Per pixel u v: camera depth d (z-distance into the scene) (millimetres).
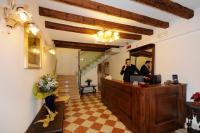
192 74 2770
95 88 8250
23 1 1629
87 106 4676
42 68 3094
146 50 4328
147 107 2355
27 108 1866
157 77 3096
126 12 2697
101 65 8586
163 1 2250
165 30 3480
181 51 3037
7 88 1287
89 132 2705
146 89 2352
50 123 1927
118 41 5391
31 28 1773
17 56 1545
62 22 3436
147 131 2350
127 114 2902
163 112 2543
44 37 3438
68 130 2795
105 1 2342
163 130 2527
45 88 2203
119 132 2693
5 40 1260
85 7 2285
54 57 6312
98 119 3410
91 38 5039
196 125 2660
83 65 9086
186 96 2863
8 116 1297
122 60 6293
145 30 3871
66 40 5406
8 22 1269
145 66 4332
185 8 2555
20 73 1632
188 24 2836
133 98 2639
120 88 3285
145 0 2100
